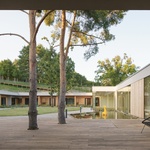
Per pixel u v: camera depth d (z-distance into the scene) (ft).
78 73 175.01
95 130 31.83
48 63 116.16
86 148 20.17
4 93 128.57
